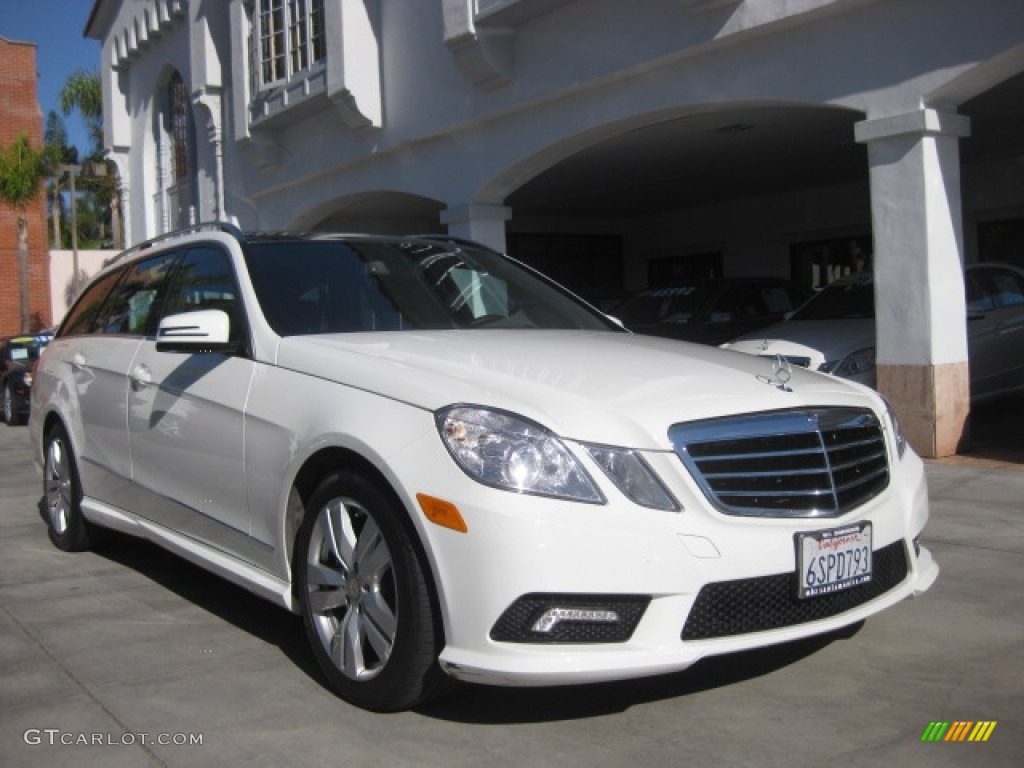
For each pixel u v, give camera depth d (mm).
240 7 15445
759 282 12438
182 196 19594
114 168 24328
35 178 29719
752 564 3266
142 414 4984
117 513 5418
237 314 4531
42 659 4242
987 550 5586
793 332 9312
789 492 3432
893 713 3535
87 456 5699
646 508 3195
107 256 34906
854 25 8039
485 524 3137
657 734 3389
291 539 3932
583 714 3551
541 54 10508
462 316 4820
